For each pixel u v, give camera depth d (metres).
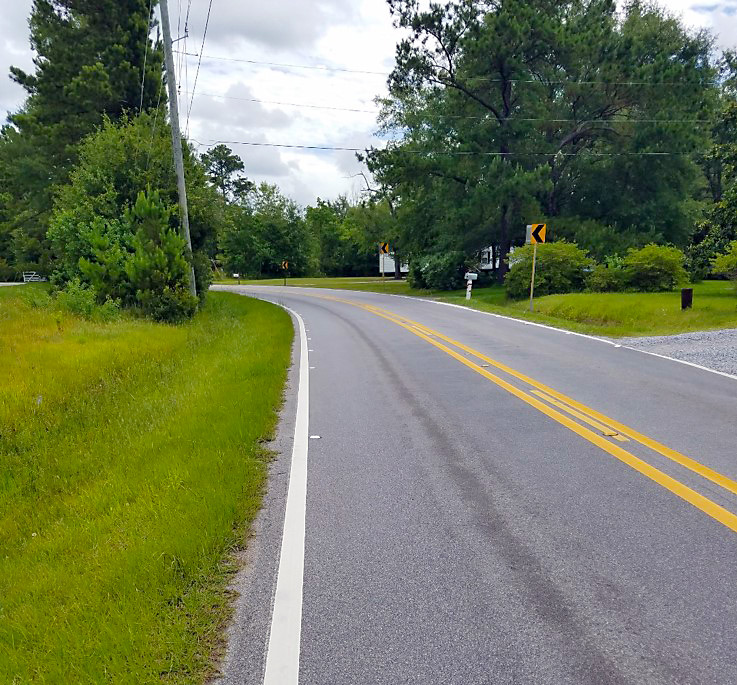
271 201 73.06
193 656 2.85
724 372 9.09
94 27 29.77
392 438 6.22
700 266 24.11
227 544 3.96
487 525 4.20
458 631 3.02
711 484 4.80
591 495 4.65
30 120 29.73
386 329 15.77
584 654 2.83
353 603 3.29
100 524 4.34
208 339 13.70
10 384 8.34
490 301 25.67
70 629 3.03
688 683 2.62
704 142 28.77
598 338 13.16
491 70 28.86
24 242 35.84
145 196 19.81
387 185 32.12
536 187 26.84
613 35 29.02
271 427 6.67
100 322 15.61
